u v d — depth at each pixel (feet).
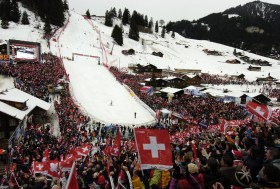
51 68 206.59
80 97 184.34
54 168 49.21
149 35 642.63
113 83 233.76
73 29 448.65
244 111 151.94
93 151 92.12
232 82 325.83
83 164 49.32
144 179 26.94
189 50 599.16
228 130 78.38
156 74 323.57
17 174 51.13
